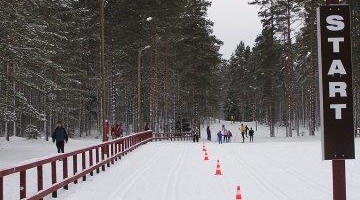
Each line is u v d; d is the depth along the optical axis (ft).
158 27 155.53
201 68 191.11
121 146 84.12
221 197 42.39
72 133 168.04
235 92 427.33
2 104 75.97
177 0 152.76
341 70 27.37
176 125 229.66
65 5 109.70
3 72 78.38
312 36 160.15
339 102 27.45
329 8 27.48
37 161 37.42
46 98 129.59
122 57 155.63
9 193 44.91
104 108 87.76
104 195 43.68
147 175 57.62
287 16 168.04
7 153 82.07
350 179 52.08
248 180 52.80
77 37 139.85
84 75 150.10
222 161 74.13
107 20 140.77
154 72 165.68
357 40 128.36
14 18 79.00
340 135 27.55
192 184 50.03
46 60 90.22
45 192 38.81
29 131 111.14
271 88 202.39
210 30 190.49
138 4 145.48
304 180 52.34
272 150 95.40
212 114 321.32
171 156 83.82
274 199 41.11
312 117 179.11
